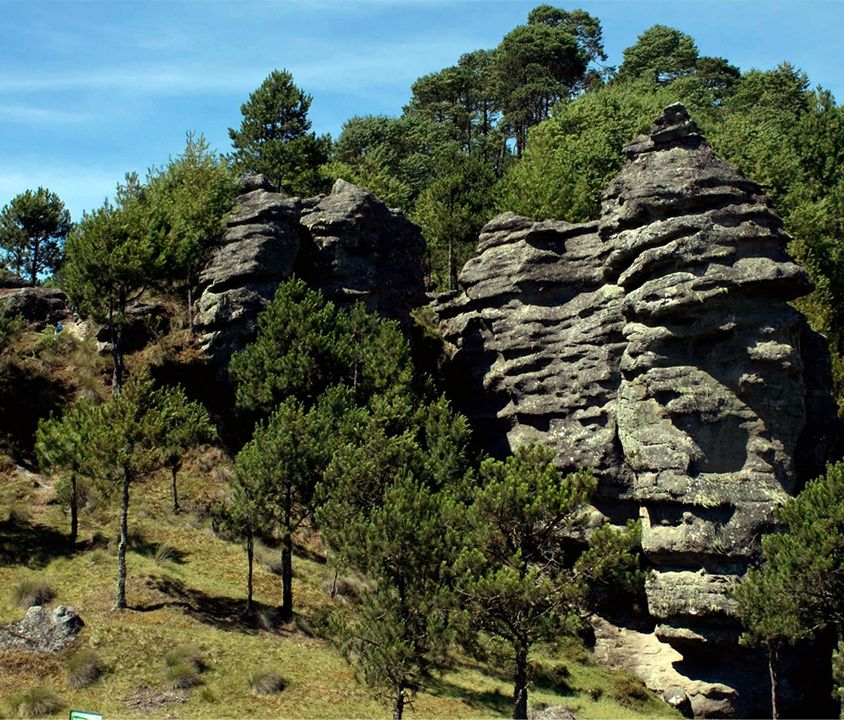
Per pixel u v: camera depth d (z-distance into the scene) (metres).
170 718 30.27
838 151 84.00
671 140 49.56
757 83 107.44
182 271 54.75
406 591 32.38
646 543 45.25
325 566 45.31
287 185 77.94
